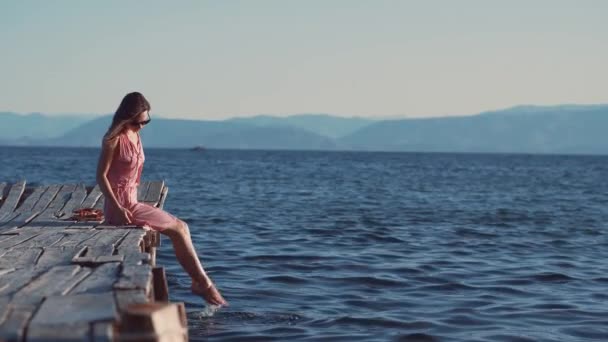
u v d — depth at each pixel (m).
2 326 5.06
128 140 10.30
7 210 12.77
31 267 7.53
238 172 71.50
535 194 43.97
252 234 20.52
